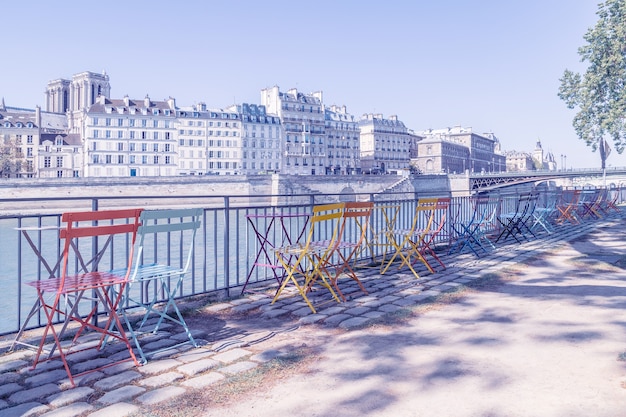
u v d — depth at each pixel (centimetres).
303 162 11750
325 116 12669
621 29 2775
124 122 9812
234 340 507
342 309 634
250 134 11062
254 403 349
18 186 5681
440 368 410
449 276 858
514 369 403
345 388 373
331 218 689
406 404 342
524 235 1409
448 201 1002
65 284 432
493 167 19400
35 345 493
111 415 331
